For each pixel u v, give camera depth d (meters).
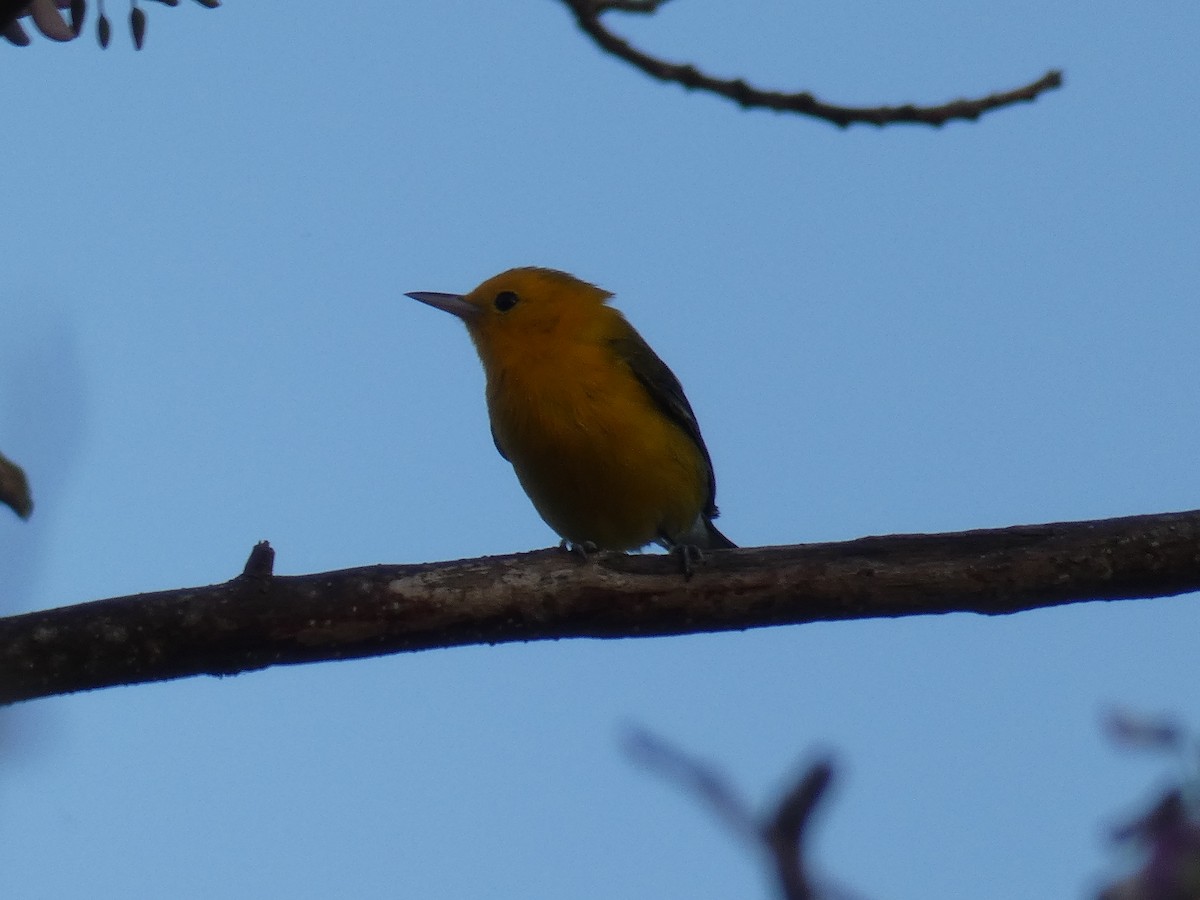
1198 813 5.41
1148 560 11.73
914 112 10.45
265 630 11.21
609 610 11.75
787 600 11.79
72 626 11.00
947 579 11.75
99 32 9.67
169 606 11.13
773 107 10.48
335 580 11.42
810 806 3.75
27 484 9.20
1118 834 5.47
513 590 11.62
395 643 11.55
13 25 9.73
